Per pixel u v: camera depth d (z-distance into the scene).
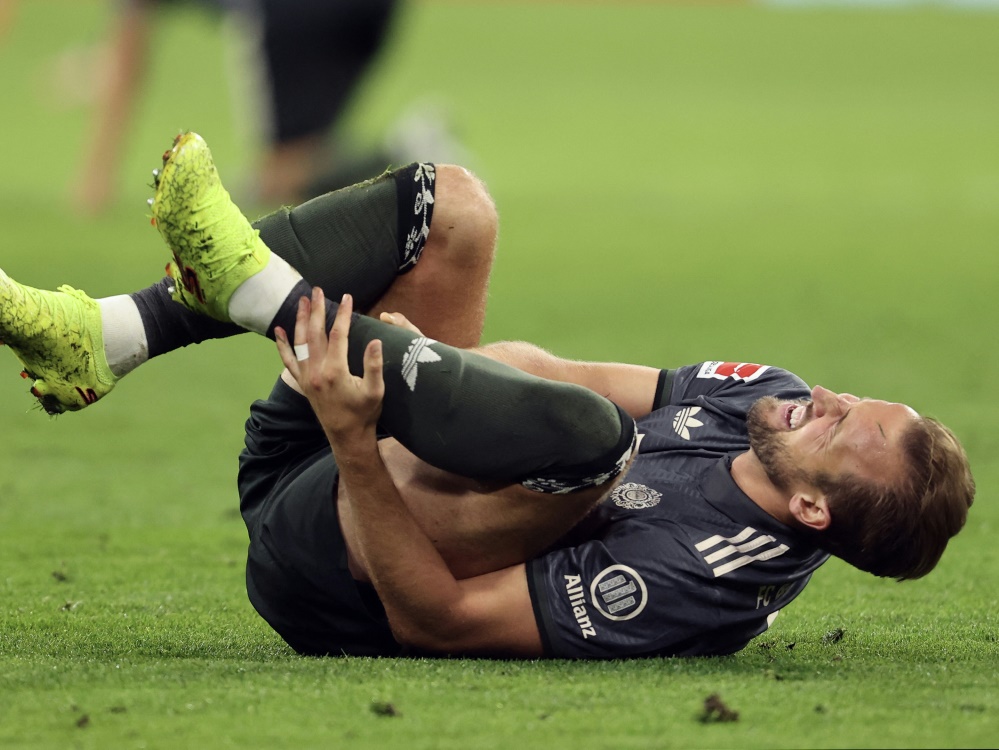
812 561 9.70
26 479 17.59
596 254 42.28
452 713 8.02
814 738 7.66
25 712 7.98
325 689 8.48
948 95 94.19
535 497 8.98
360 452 8.68
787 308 33.47
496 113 81.81
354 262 9.80
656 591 9.22
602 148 69.38
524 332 29.39
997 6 145.25
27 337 9.23
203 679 8.73
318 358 8.66
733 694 8.45
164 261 37.12
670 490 9.55
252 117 49.84
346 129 50.59
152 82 88.00
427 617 9.11
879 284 37.50
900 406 9.38
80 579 12.71
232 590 12.38
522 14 125.56
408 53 106.69
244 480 10.34
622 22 122.69
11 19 97.75
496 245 10.23
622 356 26.67
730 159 66.69
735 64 106.31
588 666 9.14
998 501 16.61
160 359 27.39
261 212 48.53
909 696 8.50
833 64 107.00
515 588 9.25
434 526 9.16
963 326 31.20
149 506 16.30
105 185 47.94
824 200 55.41
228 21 50.09
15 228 43.38
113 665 9.13
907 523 9.16
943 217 51.31
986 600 12.16
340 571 9.38
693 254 42.59
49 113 78.19
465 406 8.66
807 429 9.28
